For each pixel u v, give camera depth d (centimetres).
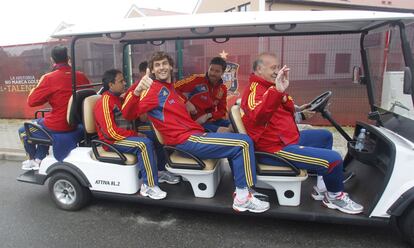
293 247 261
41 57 771
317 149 261
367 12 249
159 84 284
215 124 397
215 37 342
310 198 283
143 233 287
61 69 338
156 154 325
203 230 289
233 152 264
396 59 262
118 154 298
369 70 315
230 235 280
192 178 288
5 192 385
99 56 446
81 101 326
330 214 255
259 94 259
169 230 291
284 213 261
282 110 273
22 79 795
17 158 523
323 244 264
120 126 316
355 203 256
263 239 273
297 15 254
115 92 310
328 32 318
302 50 636
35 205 347
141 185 306
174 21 269
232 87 658
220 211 276
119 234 286
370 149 286
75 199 323
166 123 282
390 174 239
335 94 629
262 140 270
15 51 784
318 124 649
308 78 643
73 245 271
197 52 585
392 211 237
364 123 306
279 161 266
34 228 299
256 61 269
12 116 827
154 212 324
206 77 390
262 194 282
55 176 325
